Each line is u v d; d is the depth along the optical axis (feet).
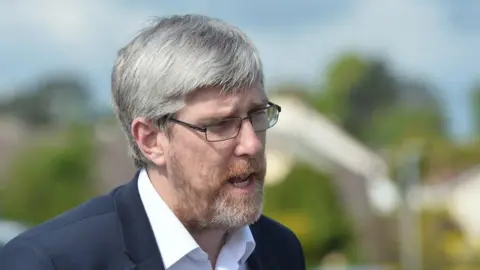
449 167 272.10
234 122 25.09
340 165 303.48
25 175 296.71
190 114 24.90
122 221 25.90
